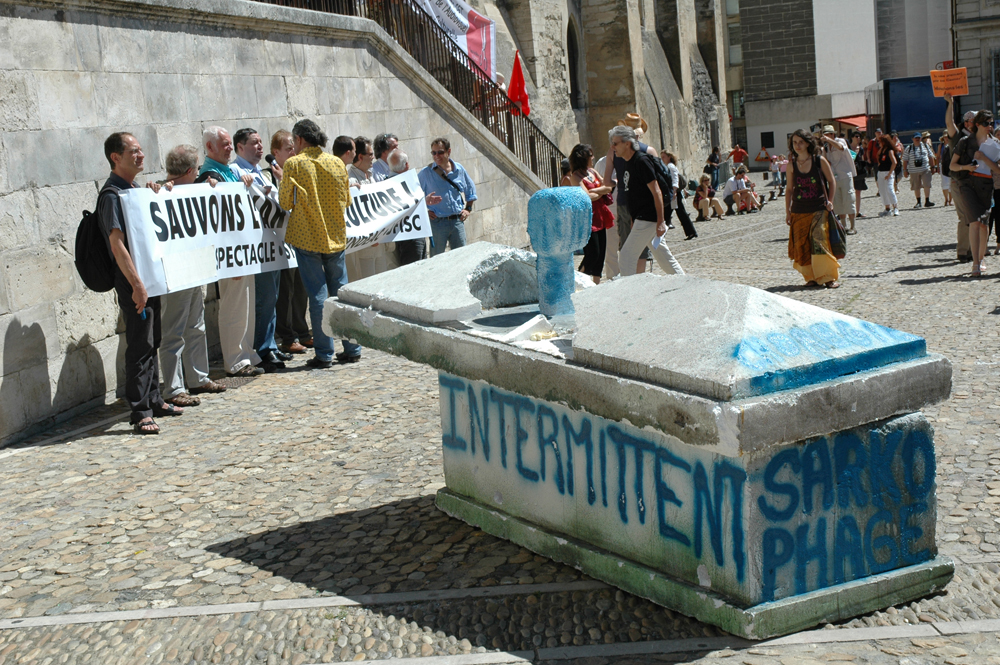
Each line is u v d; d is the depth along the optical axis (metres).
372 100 11.22
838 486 2.95
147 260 6.07
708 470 2.90
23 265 6.06
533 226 3.64
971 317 7.64
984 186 9.40
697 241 16.27
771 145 50.94
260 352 7.58
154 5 7.44
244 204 7.13
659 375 2.75
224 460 5.27
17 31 6.16
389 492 4.55
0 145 5.95
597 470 3.34
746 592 2.86
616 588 3.29
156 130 7.57
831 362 2.77
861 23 48.19
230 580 3.67
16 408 5.95
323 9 11.06
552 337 3.42
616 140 8.25
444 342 3.58
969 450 4.55
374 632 3.16
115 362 6.96
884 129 36.72
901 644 2.82
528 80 24.77
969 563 3.36
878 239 13.66
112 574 3.81
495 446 3.86
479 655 2.95
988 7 34.84
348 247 8.30
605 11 29.59
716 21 42.56
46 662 3.13
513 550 3.72
